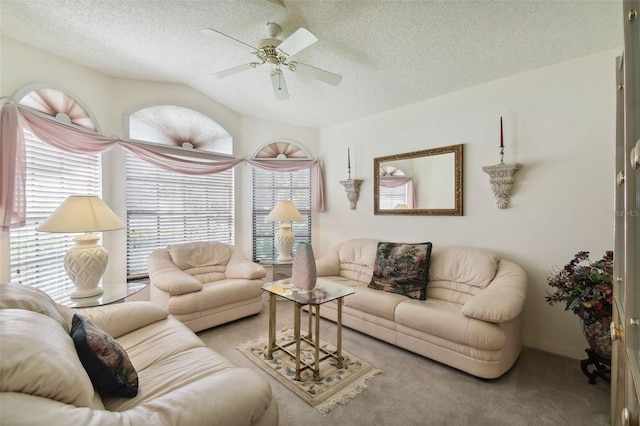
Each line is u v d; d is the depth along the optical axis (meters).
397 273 2.82
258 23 2.21
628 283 0.92
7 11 2.01
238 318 3.10
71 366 0.93
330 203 4.30
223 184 4.12
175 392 1.07
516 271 2.40
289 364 2.27
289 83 3.20
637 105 0.90
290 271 3.98
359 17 2.07
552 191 2.46
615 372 1.49
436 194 3.15
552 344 2.47
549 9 1.89
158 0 1.99
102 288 2.35
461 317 2.12
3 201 2.00
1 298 1.22
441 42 2.29
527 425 1.64
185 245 3.41
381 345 2.59
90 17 2.15
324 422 1.67
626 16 0.92
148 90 3.40
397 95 3.21
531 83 2.56
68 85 2.71
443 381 2.05
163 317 2.10
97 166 3.05
